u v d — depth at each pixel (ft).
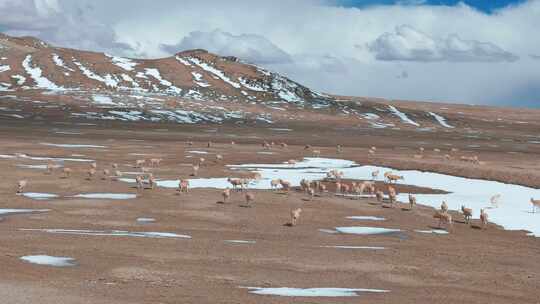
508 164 286.05
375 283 90.63
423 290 87.35
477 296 85.20
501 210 171.42
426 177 237.25
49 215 139.74
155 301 73.36
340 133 569.23
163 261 98.12
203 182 211.20
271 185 206.28
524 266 108.06
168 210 152.87
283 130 575.38
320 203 174.40
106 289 78.84
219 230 131.03
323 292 82.74
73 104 636.48
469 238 133.90
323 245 118.73
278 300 76.48
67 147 318.24
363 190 202.28
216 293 79.41
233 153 322.14
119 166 250.37
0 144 314.14
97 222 133.69
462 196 197.36
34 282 80.28
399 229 141.08
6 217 135.23
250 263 99.91
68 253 100.12
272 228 136.05
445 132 649.20
